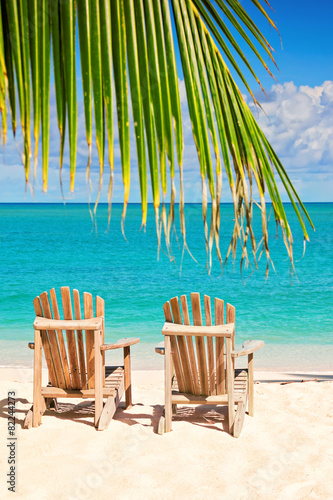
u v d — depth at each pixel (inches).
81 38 34.3
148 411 182.7
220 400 162.1
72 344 162.9
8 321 457.1
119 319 474.6
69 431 158.9
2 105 32.7
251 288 688.4
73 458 138.4
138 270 927.0
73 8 34.2
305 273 843.4
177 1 36.8
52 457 139.0
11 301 594.2
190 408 173.8
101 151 33.3
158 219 34.2
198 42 37.4
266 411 181.6
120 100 34.6
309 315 493.4
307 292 644.1
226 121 37.6
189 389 167.2
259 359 316.8
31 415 165.0
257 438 155.5
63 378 167.6
